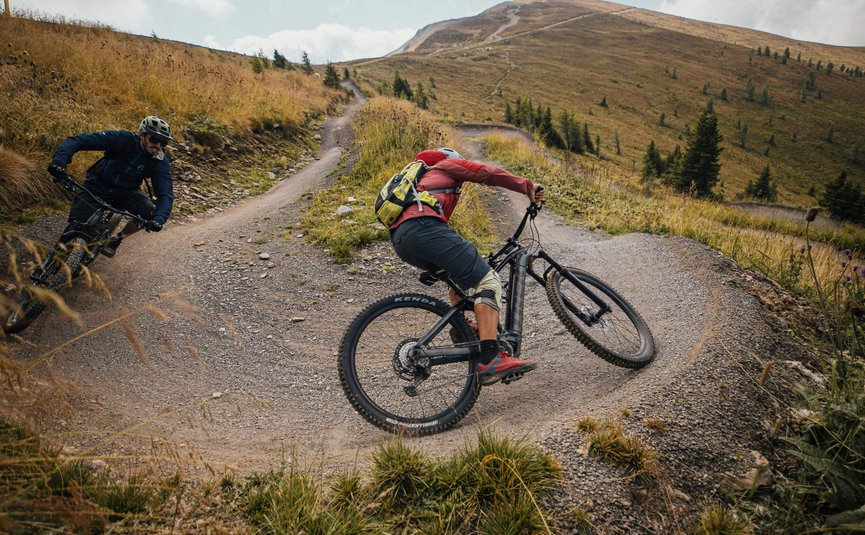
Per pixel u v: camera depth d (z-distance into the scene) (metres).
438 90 148.75
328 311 5.29
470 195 9.25
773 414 3.02
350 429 3.39
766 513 2.43
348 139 16.98
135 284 5.54
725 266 5.57
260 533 2.12
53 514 1.76
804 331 4.24
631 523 2.25
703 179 71.50
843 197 60.47
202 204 8.95
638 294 5.20
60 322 4.45
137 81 12.20
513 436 2.90
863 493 2.37
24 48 11.77
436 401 3.38
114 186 4.93
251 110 14.54
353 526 2.13
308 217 7.84
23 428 2.25
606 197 14.09
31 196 6.51
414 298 3.20
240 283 5.80
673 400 3.00
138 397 3.62
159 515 2.11
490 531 2.13
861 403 2.73
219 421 3.45
